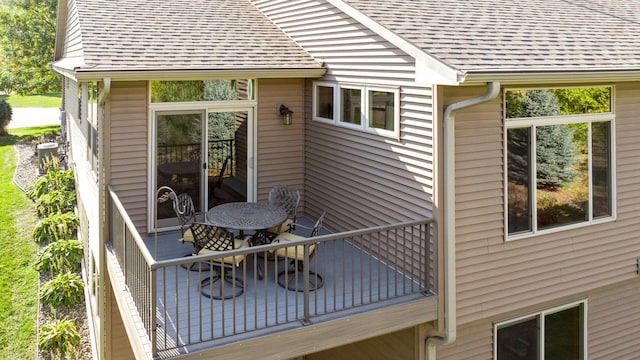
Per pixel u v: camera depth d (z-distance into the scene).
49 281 12.88
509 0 9.50
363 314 6.33
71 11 14.07
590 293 8.26
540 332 7.89
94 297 10.33
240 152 9.69
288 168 10.10
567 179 7.65
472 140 6.81
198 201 9.40
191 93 9.08
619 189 8.12
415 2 8.40
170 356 5.25
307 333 6.00
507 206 7.17
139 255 6.02
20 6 29.39
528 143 7.29
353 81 8.35
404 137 7.24
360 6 7.80
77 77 7.22
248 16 11.18
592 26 8.83
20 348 10.45
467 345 7.40
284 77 8.86
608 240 8.09
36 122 33.59
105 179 8.45
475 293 7.00
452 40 6.85
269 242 7.77
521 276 7.35
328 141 9.31
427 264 6.74
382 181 7.82
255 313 5.86
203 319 6.16
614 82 7.72
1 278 13.27
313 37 9.45
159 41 8.88
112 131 8.44
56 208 16.80
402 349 7.41
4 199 18.83
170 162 9.06
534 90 7.23
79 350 10.50
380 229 6.51
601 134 7.90
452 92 6.62
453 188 6.64
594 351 8.38
